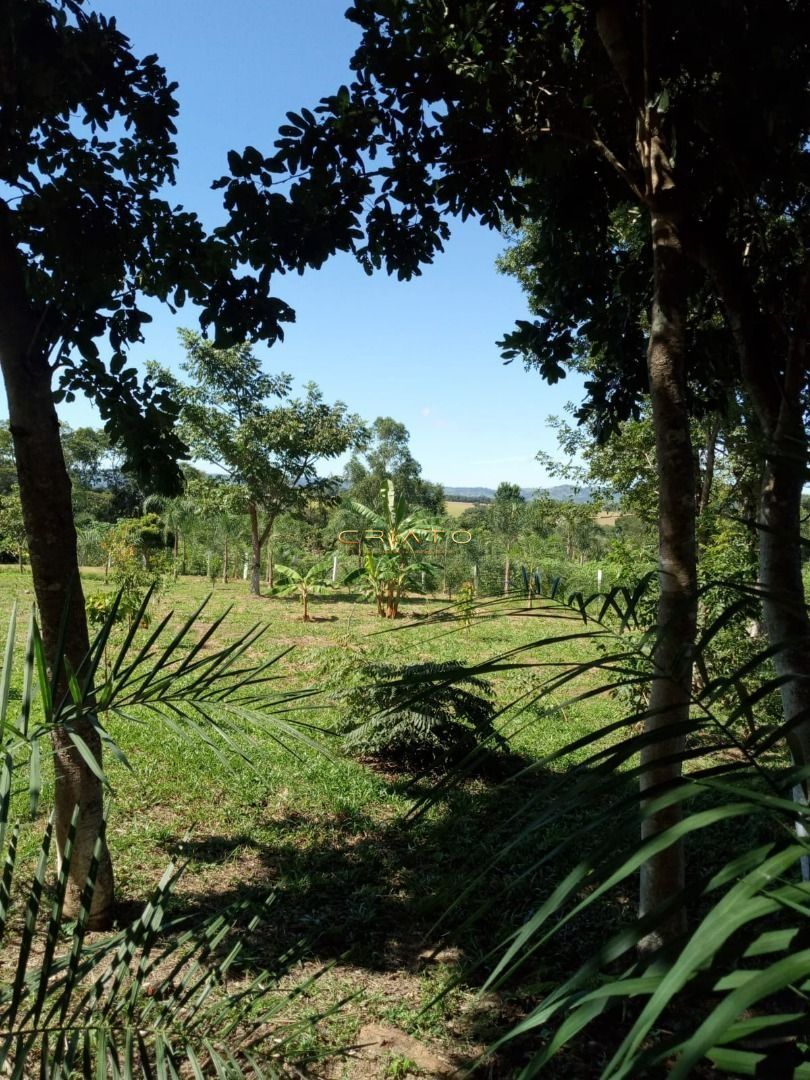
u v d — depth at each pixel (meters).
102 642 1.87
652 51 3.47
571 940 4.02
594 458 13.23
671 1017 3.06
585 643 15.68
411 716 6.67
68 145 4.11
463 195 4.67
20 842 4.83
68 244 3.97
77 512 44.69
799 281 4.26
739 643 7.20
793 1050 0.64
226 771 6.76
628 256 5.42
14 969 3.48
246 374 22.67
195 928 1.74
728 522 8.14
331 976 3.63
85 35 3.53
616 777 0.94
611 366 5.89
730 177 4.07
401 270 4.76
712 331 5.32
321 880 4.70
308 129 4.17
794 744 1.12
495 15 3.94
